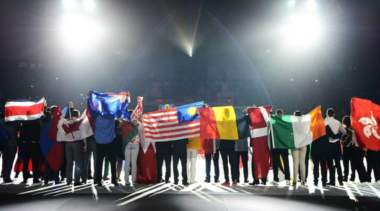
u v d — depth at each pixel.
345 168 9.66
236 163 9.41
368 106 9.41
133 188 8.48
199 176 10.85
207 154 9.51
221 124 9.14
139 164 9.31
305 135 8.75
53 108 8.92
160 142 9.15
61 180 9.63
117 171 9.77
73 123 8.82
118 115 9.08
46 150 8.93
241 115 9.22
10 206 6.54
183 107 9.33
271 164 9.32
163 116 9.21
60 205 6.62
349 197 7.37
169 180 9.89
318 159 8.80
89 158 9.30
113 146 8.84
